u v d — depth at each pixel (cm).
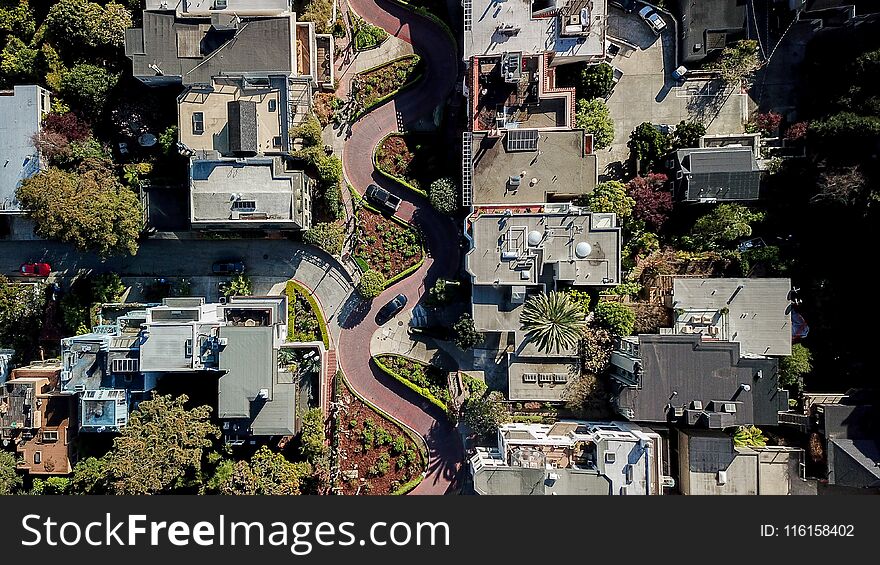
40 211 4709
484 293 4975
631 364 4669
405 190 5475
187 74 4859
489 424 5128
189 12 4875
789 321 4859
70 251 5488
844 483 4691
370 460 5478
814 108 5075
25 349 5438
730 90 5300
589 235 4778
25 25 5181
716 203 5053
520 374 5106
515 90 4916
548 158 4900
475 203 4950
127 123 5238
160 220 5203
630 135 5347
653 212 5006
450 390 5422
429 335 5459
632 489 4591
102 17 4991
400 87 5422
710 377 4588
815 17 5009
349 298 5522
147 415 4650
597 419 5188
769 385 4575
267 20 4819
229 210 4838
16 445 5000
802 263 5116
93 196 4775
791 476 4791
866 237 4909
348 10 5447
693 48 5156
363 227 5472
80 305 5359
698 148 5028
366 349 5534
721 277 5028
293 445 5319
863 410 4762
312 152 5038
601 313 4984
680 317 4912
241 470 4775
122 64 5253
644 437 4597
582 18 4775
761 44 5153
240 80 4891
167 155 5228
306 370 5206
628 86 5359
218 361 4688
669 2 5262
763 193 5153
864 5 4847
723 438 4675
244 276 5472
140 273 5481
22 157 5066
